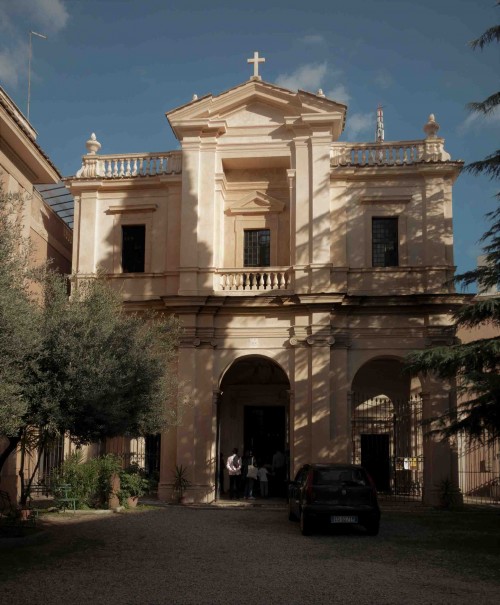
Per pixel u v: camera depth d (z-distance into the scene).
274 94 25.61
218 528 17.67
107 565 12.32
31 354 13.17
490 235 18.05
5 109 17.64
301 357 24.36
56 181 22.25
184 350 24.72
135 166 26.81
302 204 25.14
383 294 24.39
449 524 18.77
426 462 23.70
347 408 24.02
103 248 26.45
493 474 27.45
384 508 22.66
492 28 17.75
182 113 25.72
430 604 9.62
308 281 24.66
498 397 16.03
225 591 10.35
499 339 16.55
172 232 25.97
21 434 14.49
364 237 25.20
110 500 21.23
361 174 25.34
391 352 24.34
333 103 25.17
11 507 16.64
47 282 14.98
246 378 29.00
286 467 27.09
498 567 12.36
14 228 12.99
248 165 26.59
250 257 26.81
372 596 10.09
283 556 13.55
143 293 25.86
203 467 24.17
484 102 17.89
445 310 24.14
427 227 24.92
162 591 10.30
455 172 25.09
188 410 24.31
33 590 10.29
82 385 13.55
